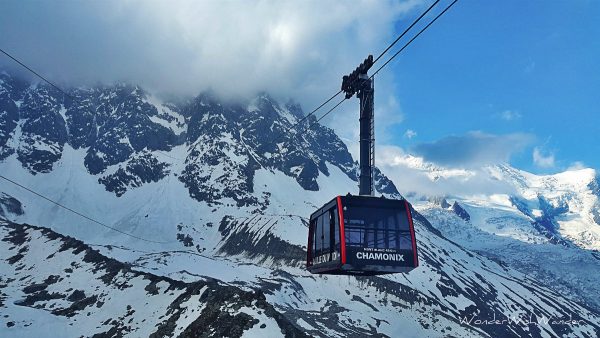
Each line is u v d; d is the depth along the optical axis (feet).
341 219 125.59
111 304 500.33
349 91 135.13
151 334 409.28
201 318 399.03
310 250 150.82
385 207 128.57
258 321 375.04
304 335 378.94
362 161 130.52
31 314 468.34
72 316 485.15
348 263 122.42
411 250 125.80
